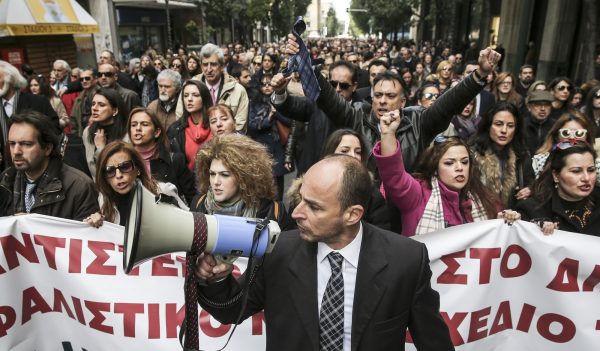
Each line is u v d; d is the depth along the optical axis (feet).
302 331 5.36
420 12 141.90
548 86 18.94
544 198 9.02
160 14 85.71
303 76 10.11
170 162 11.76
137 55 78.74
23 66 29.37
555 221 8.84
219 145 8.46
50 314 8.43
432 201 8.59
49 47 44.75
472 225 8.10
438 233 8.14
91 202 9.49
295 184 8.49
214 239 4.68
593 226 8.67
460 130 15.48
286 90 11.40
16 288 8.21
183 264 8.12
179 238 4.57
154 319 8.22
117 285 8.21
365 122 11.12
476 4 87.10
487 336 8.41
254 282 5.75
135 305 8.20
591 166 8.38
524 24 29.37
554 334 8.13
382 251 5.45
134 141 11.30
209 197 8.87
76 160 12.93
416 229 8.57
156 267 8.18
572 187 8.41
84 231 8.25
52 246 8.23
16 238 8.15
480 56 9.43
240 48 65.72
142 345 8.25
